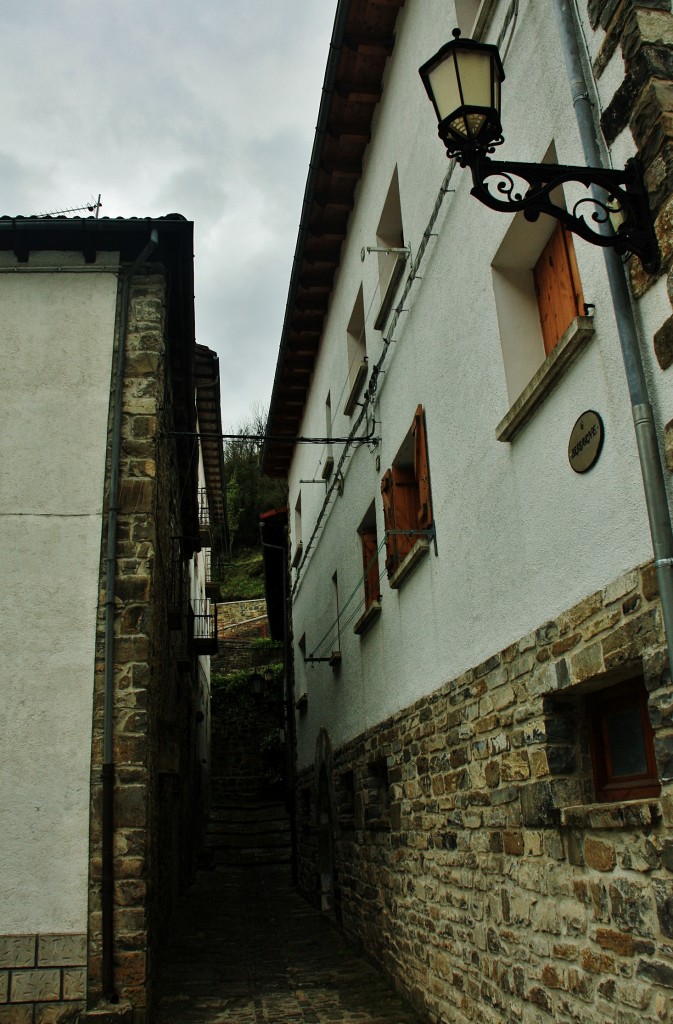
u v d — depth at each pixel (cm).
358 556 923
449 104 311
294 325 1176
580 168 316
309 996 677
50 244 713
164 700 863
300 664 1416
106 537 649
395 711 722
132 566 641
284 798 1977
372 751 803
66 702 607
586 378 373
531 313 487
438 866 575
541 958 406
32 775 590
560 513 400
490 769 482
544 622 417
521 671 443
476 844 501
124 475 664
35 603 628
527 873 425
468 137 308
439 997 561
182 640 1124
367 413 852
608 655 350
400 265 711
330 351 1110
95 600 633
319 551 1219
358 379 876
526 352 479
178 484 1070
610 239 314
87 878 573
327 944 894
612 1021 338
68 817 584
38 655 616
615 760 389
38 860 574
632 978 325
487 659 495
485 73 310
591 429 366
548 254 470
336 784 1001
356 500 937
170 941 894
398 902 681
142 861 578
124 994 552
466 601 538
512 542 461
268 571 1767
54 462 663
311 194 921
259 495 3719
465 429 543
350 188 920
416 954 621
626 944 330
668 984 301
